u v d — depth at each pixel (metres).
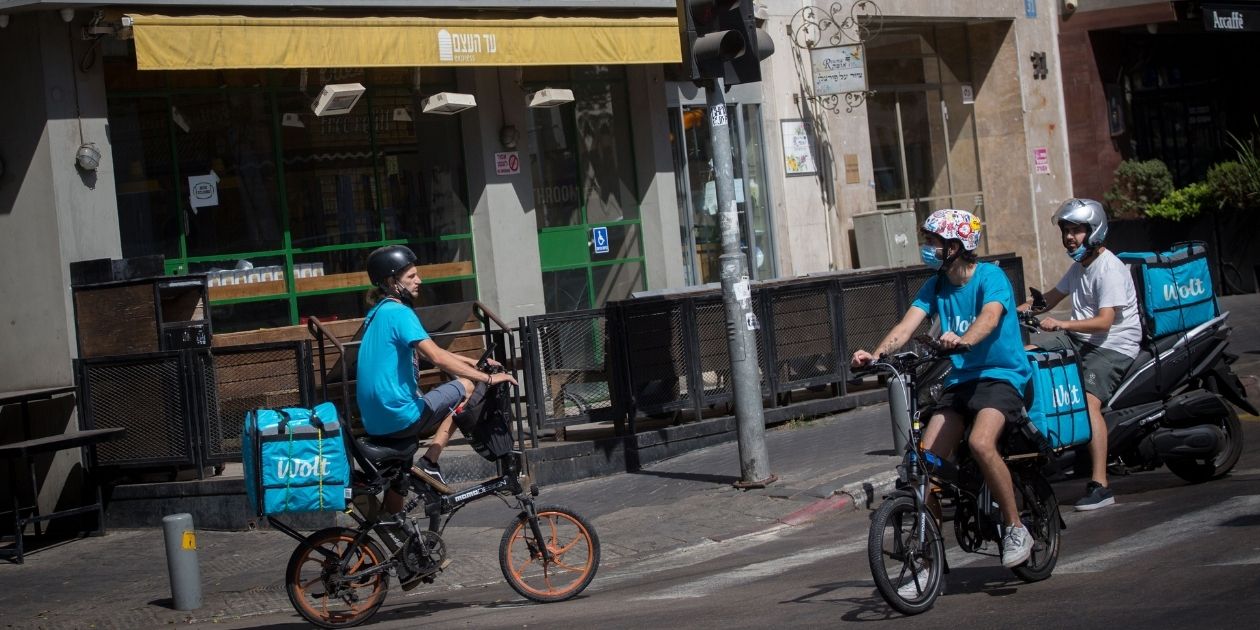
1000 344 6.85
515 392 11.52
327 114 13.45
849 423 13.41
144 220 12.89
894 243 18.20
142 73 12.88
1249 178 20.48
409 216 14.62
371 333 7.65
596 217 16.14
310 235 13.93
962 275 6.95
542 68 15.55
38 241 12.17
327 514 10.97
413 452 7.71
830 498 10.36
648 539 9.92
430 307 13.56
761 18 17.31
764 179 17.72
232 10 12.39
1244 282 20.72
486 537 10.24
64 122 12.07
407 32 12.94
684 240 16.97
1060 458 9.02
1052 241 21.30
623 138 16.45
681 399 12.75
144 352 11.55
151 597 9.23
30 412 12.18
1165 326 9.21
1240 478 9.45
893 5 19.05
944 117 20.97
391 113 14.52
